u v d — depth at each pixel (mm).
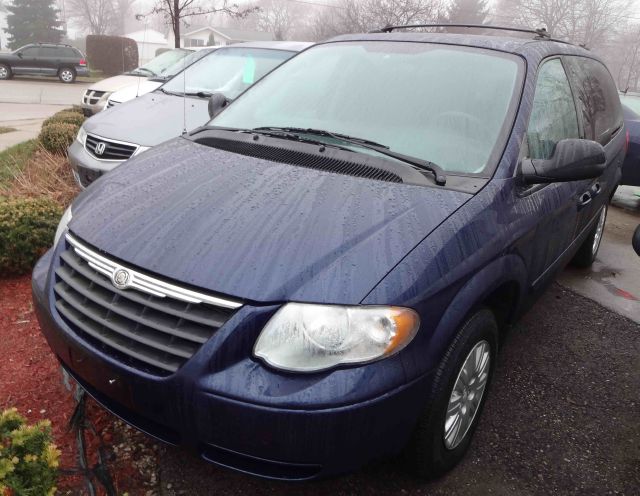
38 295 2535
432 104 3078
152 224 2365
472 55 3289
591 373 3764
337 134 3049
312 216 2326
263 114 3424
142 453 2650
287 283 2055
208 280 2076
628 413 3359
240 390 1972
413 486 2625
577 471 2842
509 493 2654
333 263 2119
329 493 2539
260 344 2012
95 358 2213
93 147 5418
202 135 3283
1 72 26391
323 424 1970
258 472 2080
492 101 3031
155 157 3041
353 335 2014
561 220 3420
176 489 2480
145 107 6066
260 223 2291
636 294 5180
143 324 2123
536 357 3893
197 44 56031
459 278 2316
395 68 3344
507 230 2646
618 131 5047
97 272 2314
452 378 2365
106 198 2674
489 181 2695
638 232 3230
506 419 3188
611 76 5152
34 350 3338
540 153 3145
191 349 2049
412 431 2309
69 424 2746
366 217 2332
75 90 23656
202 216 2359
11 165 6801
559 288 5160
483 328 2543
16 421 2121
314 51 3820
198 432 2064
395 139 2959
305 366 1992
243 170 2705
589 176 2791
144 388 2104
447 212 2428
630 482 2803
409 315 2109
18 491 1900
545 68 3422
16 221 4125
